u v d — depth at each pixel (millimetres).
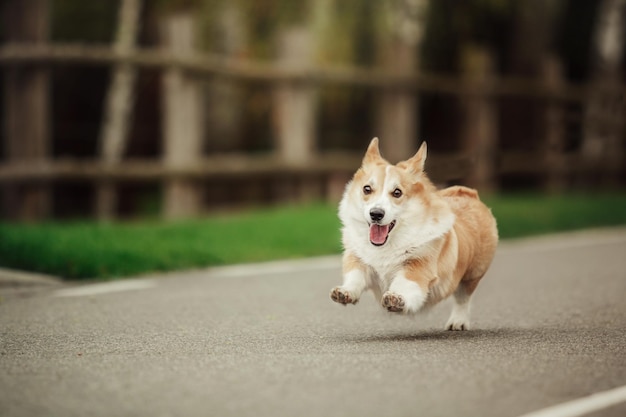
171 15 16141
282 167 17250
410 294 7402
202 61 15906
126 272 11359
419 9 19516
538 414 5312
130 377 6102
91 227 13680
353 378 6047
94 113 21141
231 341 7379
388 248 7586
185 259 12164
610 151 23953
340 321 8477
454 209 8273
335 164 18000
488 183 20938
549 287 10773
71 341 7395
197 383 5938
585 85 24312
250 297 9844
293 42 17641
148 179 15500
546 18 26359
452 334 7867
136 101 21953
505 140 27266
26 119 14844
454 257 7773
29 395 5676
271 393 5703
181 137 15812
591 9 27938
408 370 6262
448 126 25953
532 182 25969
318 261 12914
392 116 19172
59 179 14797
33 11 14961
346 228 7848
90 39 20719
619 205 19719
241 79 16781
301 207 17219
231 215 16469
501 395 5676
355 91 24078
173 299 9680
